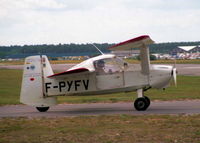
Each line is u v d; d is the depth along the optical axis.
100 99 18.00
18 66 80.75
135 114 12.53
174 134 9.12
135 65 13.97
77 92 13.95
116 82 13.94
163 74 13.90
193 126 9.99
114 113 13.09
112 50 14.17
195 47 154.88
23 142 8.72
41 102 14.08
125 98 18.36
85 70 13.01
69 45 166.00
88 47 161.88
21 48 187.50
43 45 171.50
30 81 14.07
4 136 9.46
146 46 13.46
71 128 10.23
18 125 10.97
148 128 9.96
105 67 13.94
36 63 14.08
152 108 14.25
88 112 13.70
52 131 9.93
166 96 19.17
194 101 16.34
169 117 11.54
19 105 16.73
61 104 16.86
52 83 14.02
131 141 8.52
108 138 8.88
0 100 18.86
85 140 8.74
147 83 13.90
